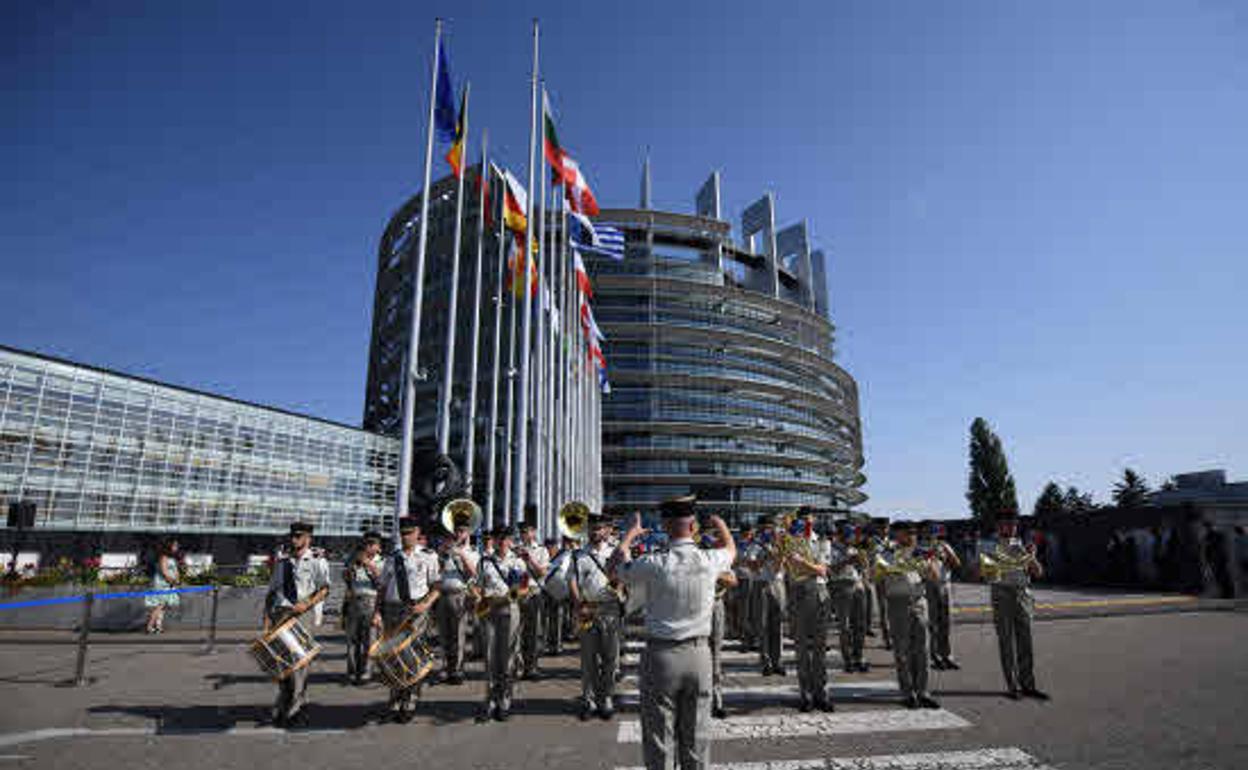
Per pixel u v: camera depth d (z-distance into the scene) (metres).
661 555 4.23
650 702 3.96
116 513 25.25
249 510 30.39
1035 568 7.66
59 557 23.36
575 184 21.59
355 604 9.13
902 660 7.27
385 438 38.25
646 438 69.81
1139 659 9.51
